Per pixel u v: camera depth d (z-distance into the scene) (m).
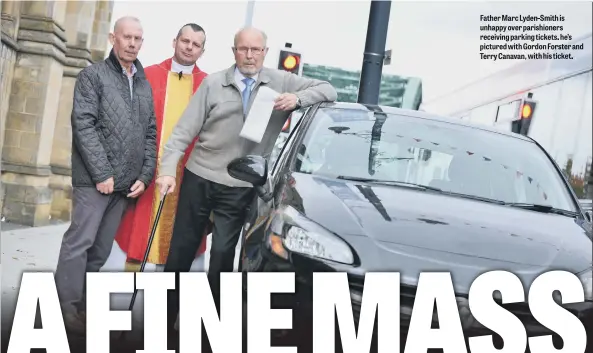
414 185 5.01
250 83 5.70
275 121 5.76
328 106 5.71
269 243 4.25
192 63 6.04
